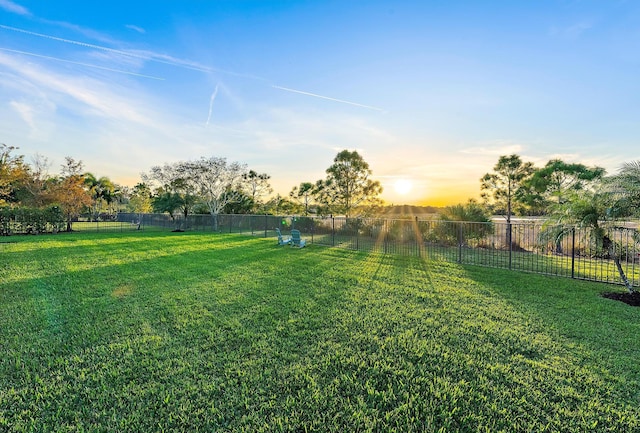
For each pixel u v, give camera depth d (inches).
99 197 1686.8
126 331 162.2
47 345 145.3
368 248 506.9
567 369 119.6
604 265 345.7
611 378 113.0
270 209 1301.7
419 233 525.0
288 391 106.3
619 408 95.9
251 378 114.2
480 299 216.4
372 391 105.1
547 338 149.3
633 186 206.4
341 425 89.1
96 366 124.6
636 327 162.6
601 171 544.4
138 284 265.0
